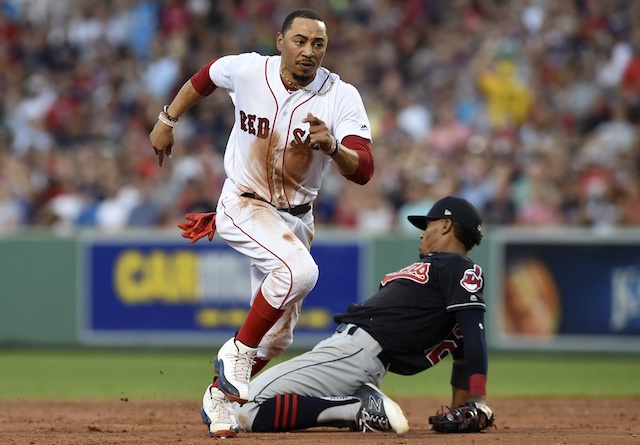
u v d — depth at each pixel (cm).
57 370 3881
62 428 2081
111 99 5991
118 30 6369
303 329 4391
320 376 1889
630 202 4759
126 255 4562
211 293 4481
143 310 4547
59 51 6353
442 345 1927
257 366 1955
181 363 4103
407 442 1683
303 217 1855
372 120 5516
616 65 5503
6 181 5328
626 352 4250
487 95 5481
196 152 5350
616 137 5147
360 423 1856
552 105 5438
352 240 4369
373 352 1891
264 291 1745
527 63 5594
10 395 3133
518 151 4969
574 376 3712
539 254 4288
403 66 5884
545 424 2202
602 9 5756
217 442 1702
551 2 5828
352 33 6072
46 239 4631
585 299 4272
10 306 4669
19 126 5938
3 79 6200
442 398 3027
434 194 4806
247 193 1806
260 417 1864
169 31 6238
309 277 1734
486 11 6031
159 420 2316
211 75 1833
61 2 6506
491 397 3011
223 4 6319
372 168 1722
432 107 5588
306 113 1750
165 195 5112
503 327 4322
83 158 5359
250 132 1780
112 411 2586
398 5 6153
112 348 4575
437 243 1938
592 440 1734
